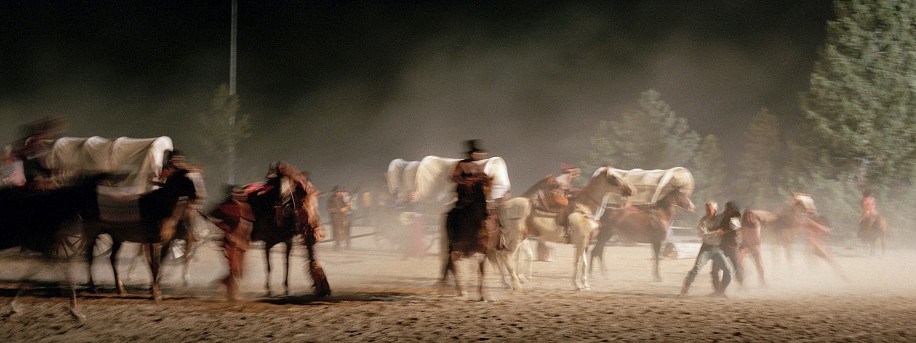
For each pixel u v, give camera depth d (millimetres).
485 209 13117
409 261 21578
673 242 22766
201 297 13766
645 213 17000
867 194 24516
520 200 15148
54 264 11484
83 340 9797
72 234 11789
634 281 16891
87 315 11539
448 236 13367
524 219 15039
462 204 13195
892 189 30594
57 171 15516
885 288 15836
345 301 13242
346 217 26156
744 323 10430
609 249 26328
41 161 13898
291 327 10383
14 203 11625
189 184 13094
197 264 19953
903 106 30719
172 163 13359
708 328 10047
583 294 14461
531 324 10430
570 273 18453
